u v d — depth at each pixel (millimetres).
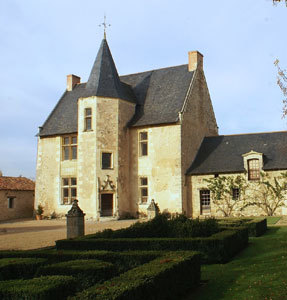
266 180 25688
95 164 27406
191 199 27578
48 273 7199
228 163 27312
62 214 30078
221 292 7469
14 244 14688
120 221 25750
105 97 28312
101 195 27500
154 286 6281
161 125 28109
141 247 10781
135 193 28703
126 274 6461
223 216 26500
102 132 27906
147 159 28438
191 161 28625
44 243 14742
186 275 7617
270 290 7164
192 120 29359
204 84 32188
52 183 30984
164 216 12688
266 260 9992
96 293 5363
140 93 31656
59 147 31000
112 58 30547
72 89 35125
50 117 33250
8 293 5461
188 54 31297
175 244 10516
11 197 33281
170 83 30875
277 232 16453
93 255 8734
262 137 28625
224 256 10281
